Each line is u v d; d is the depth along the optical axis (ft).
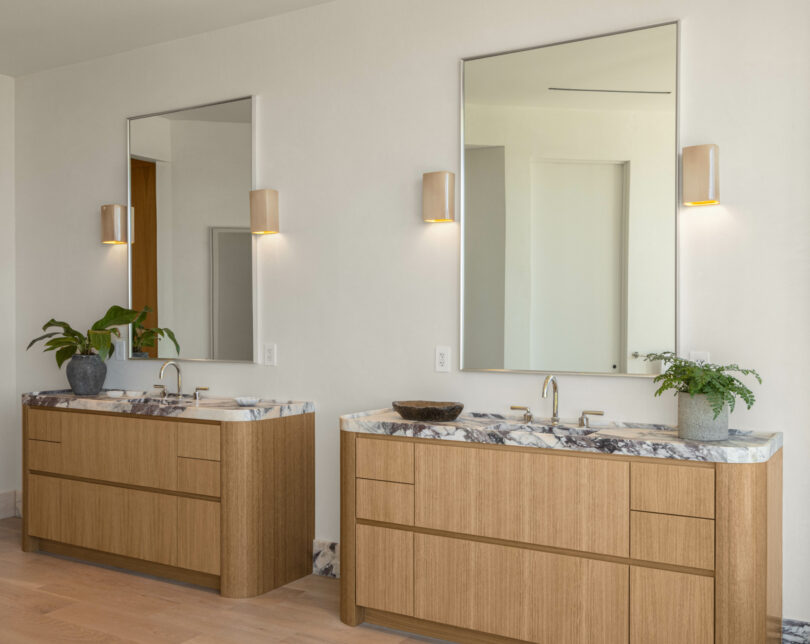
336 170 12.16
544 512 8.82
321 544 12.23
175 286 13.69
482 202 10.90
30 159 15.60
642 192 9.84
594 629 8.56
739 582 7.83
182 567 11.59
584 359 10.17
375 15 11.80
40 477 13.15
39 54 14.42
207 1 12.09
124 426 12.15
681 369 8.73
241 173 13.02
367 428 9.97
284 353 12.63
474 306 10.93
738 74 9.32
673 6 9.66
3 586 11.58
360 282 11.94
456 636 9.52
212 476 11.26
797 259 9.03
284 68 12.63
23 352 15.70
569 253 10.28
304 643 9.53
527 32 10.59
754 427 9.24
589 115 10.18
